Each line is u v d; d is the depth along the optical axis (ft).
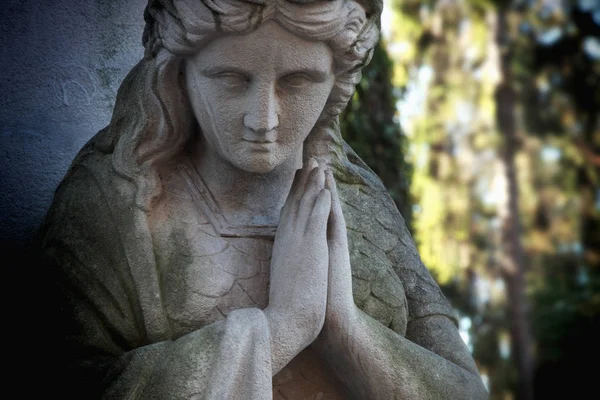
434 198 43.52
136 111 11.09
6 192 12.79
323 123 11.62
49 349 10.82
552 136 46.09
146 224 10.93
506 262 42.63
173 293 10.77
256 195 11.35
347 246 10.86
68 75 13.37
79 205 11.22
